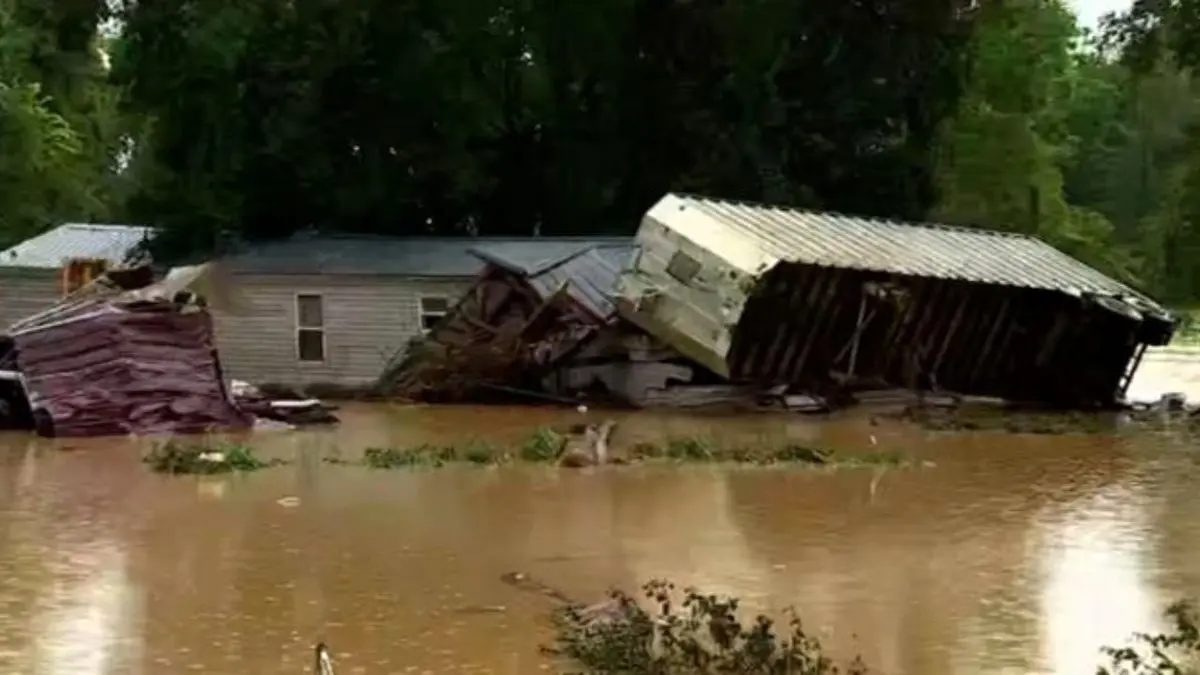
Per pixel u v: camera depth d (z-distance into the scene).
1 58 95.88
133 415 46.09
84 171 103.06
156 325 46.84
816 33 71.38
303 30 65.62
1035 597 22.59
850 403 54.78
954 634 20.31
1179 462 39.91
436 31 67.31
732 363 53.84
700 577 24.02
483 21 68.00
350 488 34.06
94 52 94.50
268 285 62.69
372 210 68.06
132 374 46.25
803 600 22.36
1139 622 20.98
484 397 56.88
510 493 33.31
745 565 25.02
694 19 70.06
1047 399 60.31
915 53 72.81
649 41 70.81
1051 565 25.09
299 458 39.62
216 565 24.95
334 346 62.34
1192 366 84.38
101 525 28.95
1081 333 59.88
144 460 39.19
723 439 44.25
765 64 70.62
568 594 22.70
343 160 67.50
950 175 89.44
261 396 50.50
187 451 38.72
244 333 62.78
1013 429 49.00
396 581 23.67
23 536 27.72
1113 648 18.91
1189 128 75.06
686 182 70.88
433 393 57.16
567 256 58.84
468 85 67.94
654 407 54.16
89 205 100.38
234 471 36.78
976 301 57.41
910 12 71.81
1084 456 41.44
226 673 18.45
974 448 43.25
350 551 26.20
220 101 66.38
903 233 60.06
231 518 29.77
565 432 45.84
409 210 69.44
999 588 23.25
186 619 21.17
